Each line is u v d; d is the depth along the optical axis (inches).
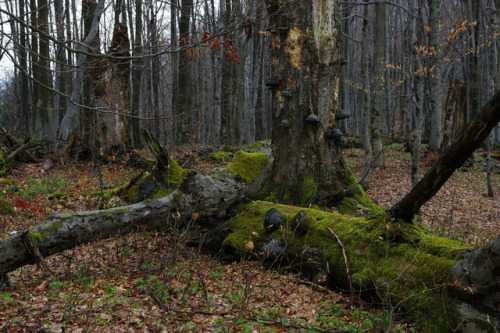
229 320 170.1
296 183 318.0
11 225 294.4
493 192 548.1
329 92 321.1
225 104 926.4
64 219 218.5
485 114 143.6
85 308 174.2
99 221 231.9
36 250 198.4
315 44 316.5
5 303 176.1
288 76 322.0
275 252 234.4
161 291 191.8
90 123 525.7
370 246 199.6
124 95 588.4
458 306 159.6
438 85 526.0
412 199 186.4
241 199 296.7
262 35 997.2
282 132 325.1
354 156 809.5
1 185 422.9
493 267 146.8
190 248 288.7
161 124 1213.1
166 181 278.1
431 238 188.5
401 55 998.4
